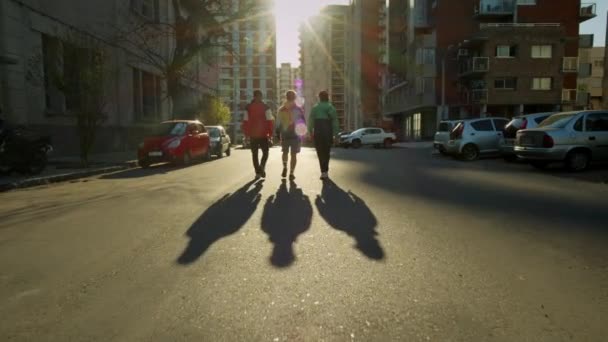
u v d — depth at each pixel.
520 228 4.59
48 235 4.41
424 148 29.83
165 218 5.17
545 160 10.46
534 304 2.65
